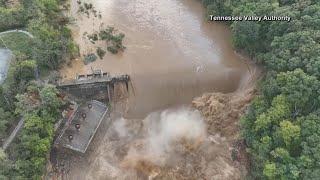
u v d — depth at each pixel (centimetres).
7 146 7481
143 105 8831
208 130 8181
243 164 7625
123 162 7838
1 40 9231
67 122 8288
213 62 9444
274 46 8238
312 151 6588
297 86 7206
